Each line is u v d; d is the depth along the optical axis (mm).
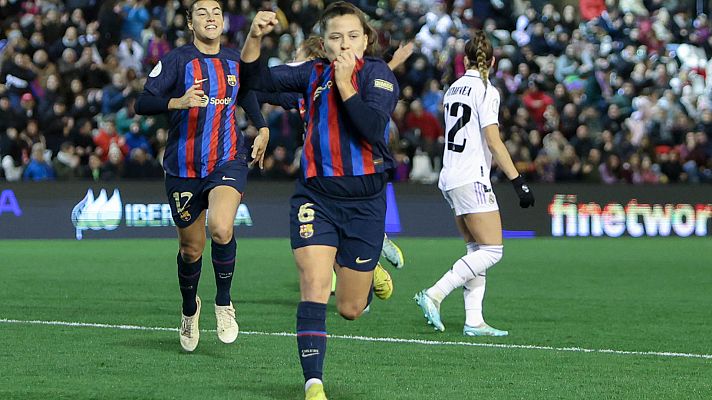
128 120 35281
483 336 14672
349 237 9797
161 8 39375
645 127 39031
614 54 42531
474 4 44281
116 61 37500
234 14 39500
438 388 10812
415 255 28578
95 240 32906
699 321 16547
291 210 9844
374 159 9727
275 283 21469
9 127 35250
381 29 39156
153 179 34281
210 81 12250
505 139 37781
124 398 10172
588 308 18078
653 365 12414
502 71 39156
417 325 15641
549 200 35625
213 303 18047
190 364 12039
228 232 12023
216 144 12320
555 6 45562
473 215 14633
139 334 14430
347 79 9219
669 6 45906
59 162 34406
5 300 18328
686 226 36219
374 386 10883
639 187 36062
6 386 10703
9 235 32906
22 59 36188
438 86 38469
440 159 36219
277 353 12844
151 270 23750
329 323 15773
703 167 38281
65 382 10930
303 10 40094
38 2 39344
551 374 11703
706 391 10789
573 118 38250
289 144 35438
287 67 10062
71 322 15617
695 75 43594
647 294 20250
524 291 20625
